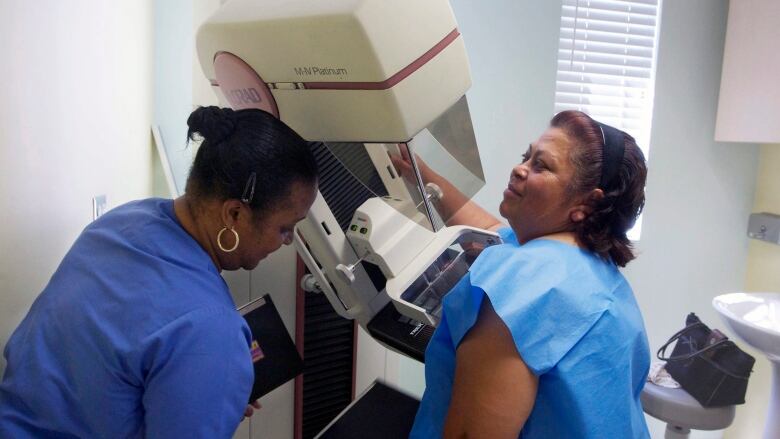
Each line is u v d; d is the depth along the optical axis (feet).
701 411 5.31
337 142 3.03
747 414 7.19
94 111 3.63
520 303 2.60
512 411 2.56
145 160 5.26
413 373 6.69
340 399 5.97
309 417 5.78
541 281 2.66
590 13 6.77
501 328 2.62
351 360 5.91
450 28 2.71
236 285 5.27
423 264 3.76
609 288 2.87
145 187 5.30
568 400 2.61
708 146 7.05
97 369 2.26
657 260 7.21
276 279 5.36
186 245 2.52
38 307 2.50
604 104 6.99
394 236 3.74
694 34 6.81
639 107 7.05
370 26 2.34
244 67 2.87
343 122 2.78
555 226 2.98
